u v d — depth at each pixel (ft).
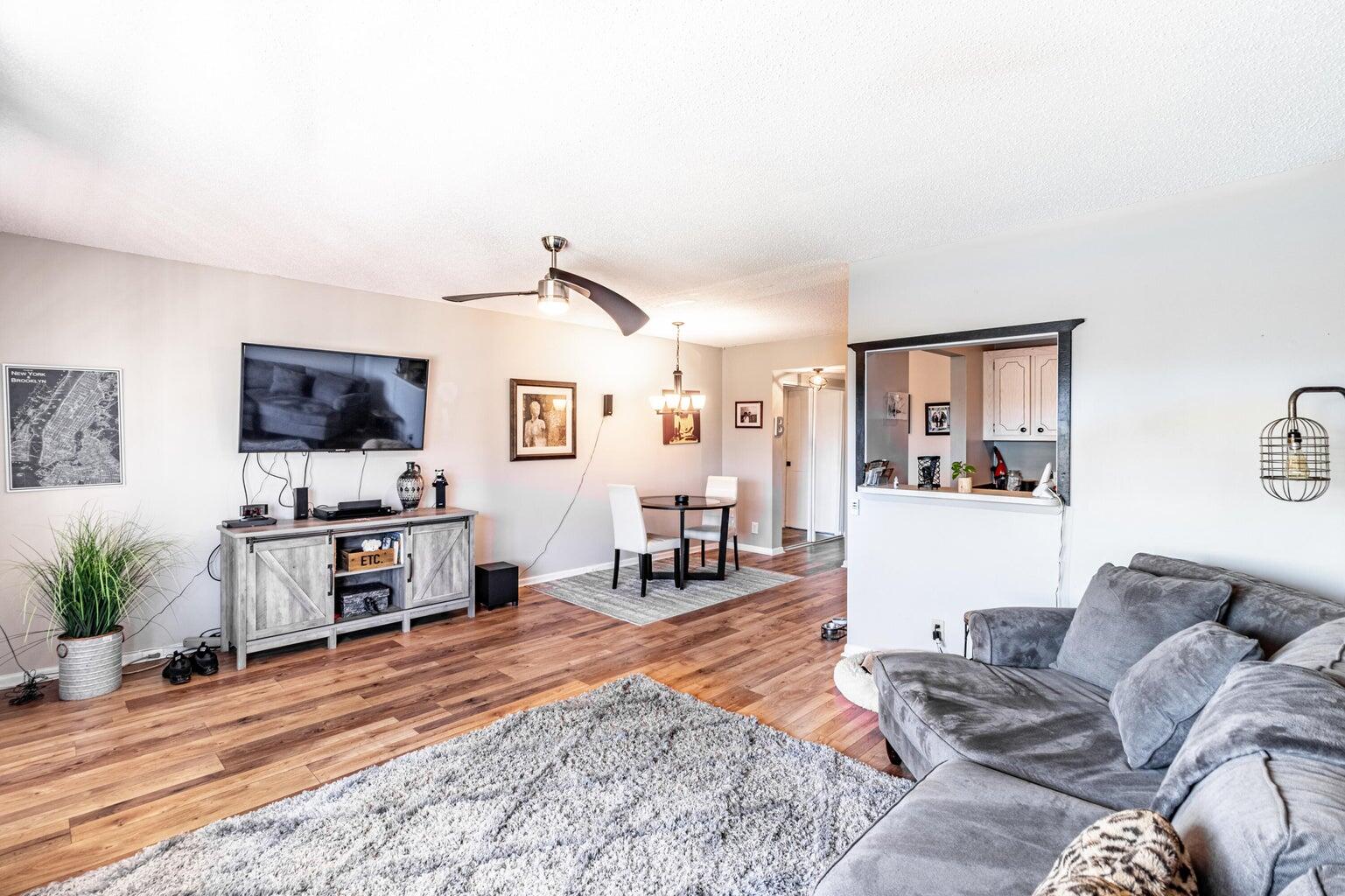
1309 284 8.01
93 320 11.27
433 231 10.38
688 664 11.93
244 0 4.78
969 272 10.87
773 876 6.07
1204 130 7.02
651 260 12.17
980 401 16.76
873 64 5.71
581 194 8.80
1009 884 4.03
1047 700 6.91
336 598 13.08
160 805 7.29
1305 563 8.05
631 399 21.02
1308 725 3.56
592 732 9.01
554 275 10.58
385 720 9.46
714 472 24.17
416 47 5.41
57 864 6.28
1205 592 6.81
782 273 13.17
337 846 6.49
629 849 6.46
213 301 12.55
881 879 4.13
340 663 11.84
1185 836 3.46
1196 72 5.83
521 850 6.44
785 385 24.25
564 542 19.12
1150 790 5.23
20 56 5.52
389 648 12.76
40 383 10.80
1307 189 8.00
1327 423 7.90
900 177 8.26
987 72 5.83
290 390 13.16
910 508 11.54
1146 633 6.98
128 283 11.62
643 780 7.73
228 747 8.61
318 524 12.66
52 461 10.92
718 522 22.50
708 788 7.55
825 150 7.47
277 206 9.24
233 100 6.29
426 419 15.84
